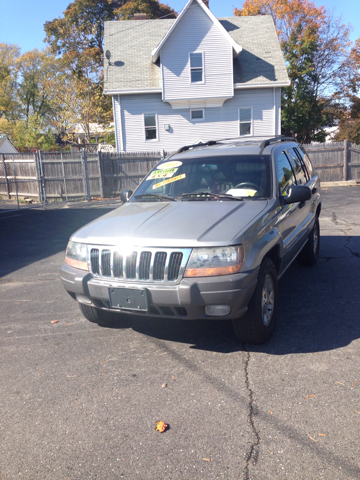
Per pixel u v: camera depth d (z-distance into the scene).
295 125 32.12
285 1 36.84
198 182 4.69
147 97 22.84
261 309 3.65
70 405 3.04
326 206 12.60
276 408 2.86
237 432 2.64
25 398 3.16
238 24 26.09
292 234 4.83
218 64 22.02
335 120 37.16
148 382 3.29
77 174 18.11
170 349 3.85
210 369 3.44
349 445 2.47
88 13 42.44
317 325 4.19
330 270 6.06
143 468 2.38
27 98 56.25
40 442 2.65
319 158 19.19
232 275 3.32
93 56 38.25
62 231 10.73
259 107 23.11
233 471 2.32
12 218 13.28
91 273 3.75
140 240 3.53
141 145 23.30
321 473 2.27
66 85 36.41
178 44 21.86
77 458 2.49
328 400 2.91
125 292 3.51
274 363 3.47
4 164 19.36
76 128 37.91
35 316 4.92
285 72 22.86
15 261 7.77
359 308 4.58
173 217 3.87
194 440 2.59
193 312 3.39
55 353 3.89
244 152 4.90
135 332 4.28
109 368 3.55
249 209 3.96
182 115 23.12
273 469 2.32
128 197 5.10
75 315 4.89
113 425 2.79
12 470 2.42
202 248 3.35
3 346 4.11
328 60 36.56
